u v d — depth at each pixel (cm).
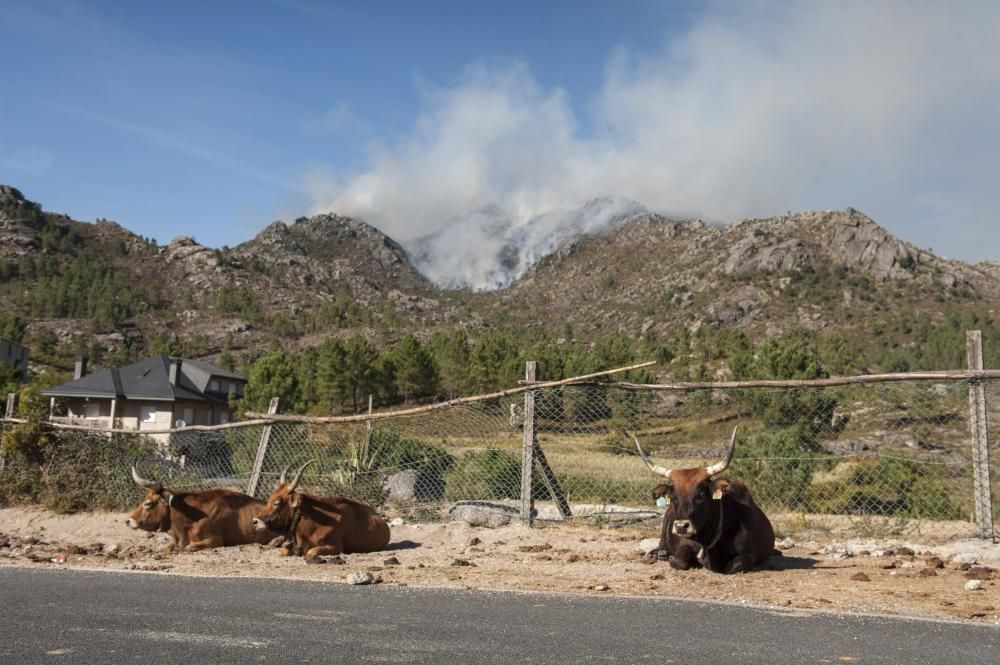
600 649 531
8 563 961
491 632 579
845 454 1350
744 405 1772
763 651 529
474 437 1772
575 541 1094
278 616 631
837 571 859
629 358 13600
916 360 16462
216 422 6481
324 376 11219
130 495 1547
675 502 832
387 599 711
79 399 5641
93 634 564
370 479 1572
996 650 537
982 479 999
